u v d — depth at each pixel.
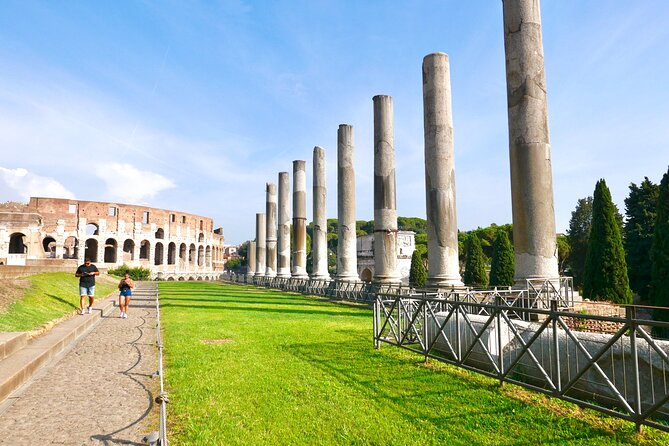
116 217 66.75
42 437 5.39
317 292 33.09
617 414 5.60
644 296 33.31
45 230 61.28
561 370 7.27
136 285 43.47
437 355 9.94
